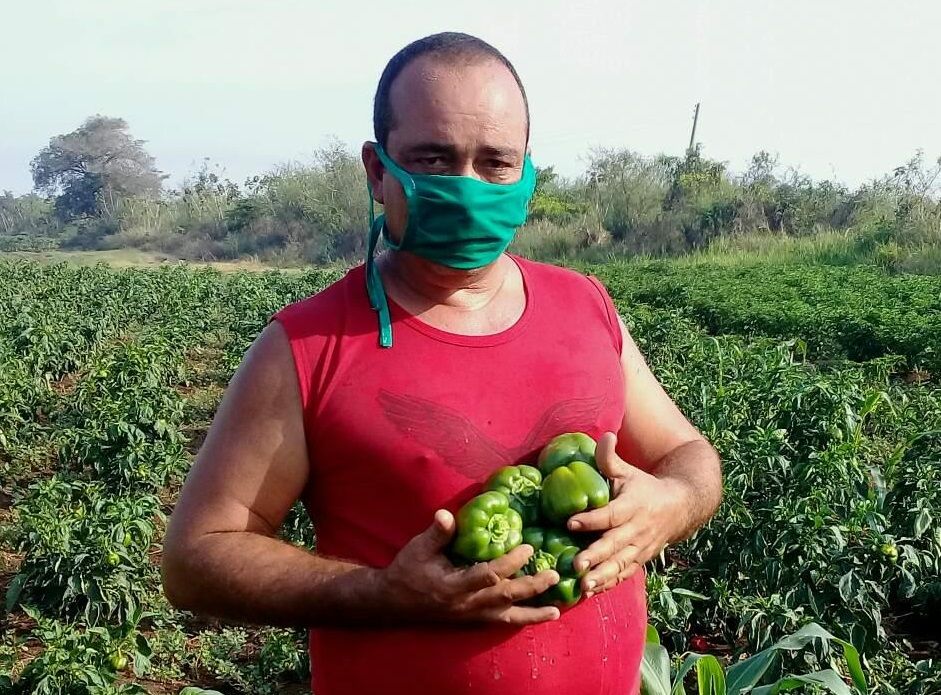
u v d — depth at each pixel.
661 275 32.75
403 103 2.31
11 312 21.44
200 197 77.81
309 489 2.45
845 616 6.15
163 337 17.03
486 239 2.32
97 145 110.31
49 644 5.87
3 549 8.92
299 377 2.33
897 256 34.56
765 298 23.08
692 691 6.11
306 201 66.69
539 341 2.48
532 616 2.20
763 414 9.35
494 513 2.22
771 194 48.06
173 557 2.32
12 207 125.75
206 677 6.67
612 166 52.75
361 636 2.36
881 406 11.05
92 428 10.73
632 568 2.35
